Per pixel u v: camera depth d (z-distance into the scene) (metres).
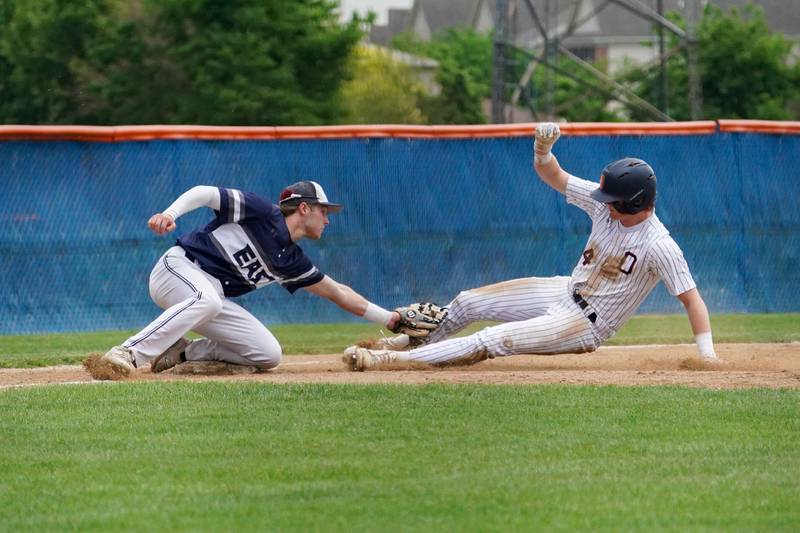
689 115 133.62
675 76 134.12
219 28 102.88
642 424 20.11
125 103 104.12
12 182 43.62
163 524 14.48
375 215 47.47
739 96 144.00
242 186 46.28
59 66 112.12
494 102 106.38
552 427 19.86
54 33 111.38
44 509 15.23
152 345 26.27
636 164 26.47
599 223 27.52
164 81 103.25
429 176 47.97
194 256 26.89
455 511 14.95
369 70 149.50
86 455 18.03
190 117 101.69
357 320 47.38
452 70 173.62
